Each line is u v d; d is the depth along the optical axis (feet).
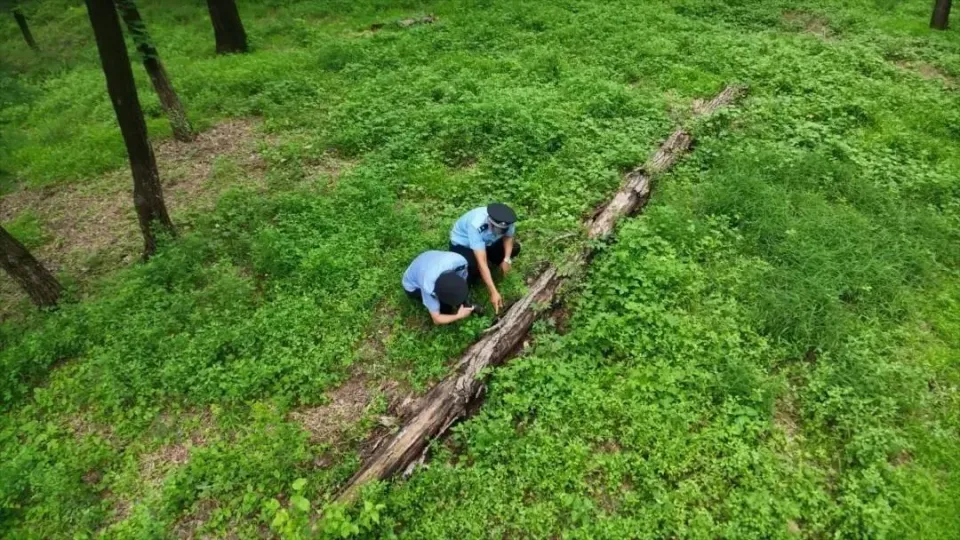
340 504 13.20
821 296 18.10
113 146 31.96
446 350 17.60
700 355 16.75
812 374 16.29
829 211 21.99
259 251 21.63
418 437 14.80
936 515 12.98
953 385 16.16
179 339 18.35
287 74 37.68
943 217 22.18
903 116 29.22
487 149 27.53
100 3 18.58
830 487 13.87
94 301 20.72
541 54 36.86
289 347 18.12
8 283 23.16
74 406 17.17
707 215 22.16
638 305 17.79
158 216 22.68
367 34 45.24
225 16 43.01
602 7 45.55
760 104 29.99
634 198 22.86
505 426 15.05
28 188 29.55
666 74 33.96
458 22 44.80
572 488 14.01
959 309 18.38
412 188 25.11
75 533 13.98
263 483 14.40
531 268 20.12
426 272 17.52
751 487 13.60
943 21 39.86
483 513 13.52
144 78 39.42
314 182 26.18
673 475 14.02
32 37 52.70
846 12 42.55
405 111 31.09
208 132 32.50
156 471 15.37
